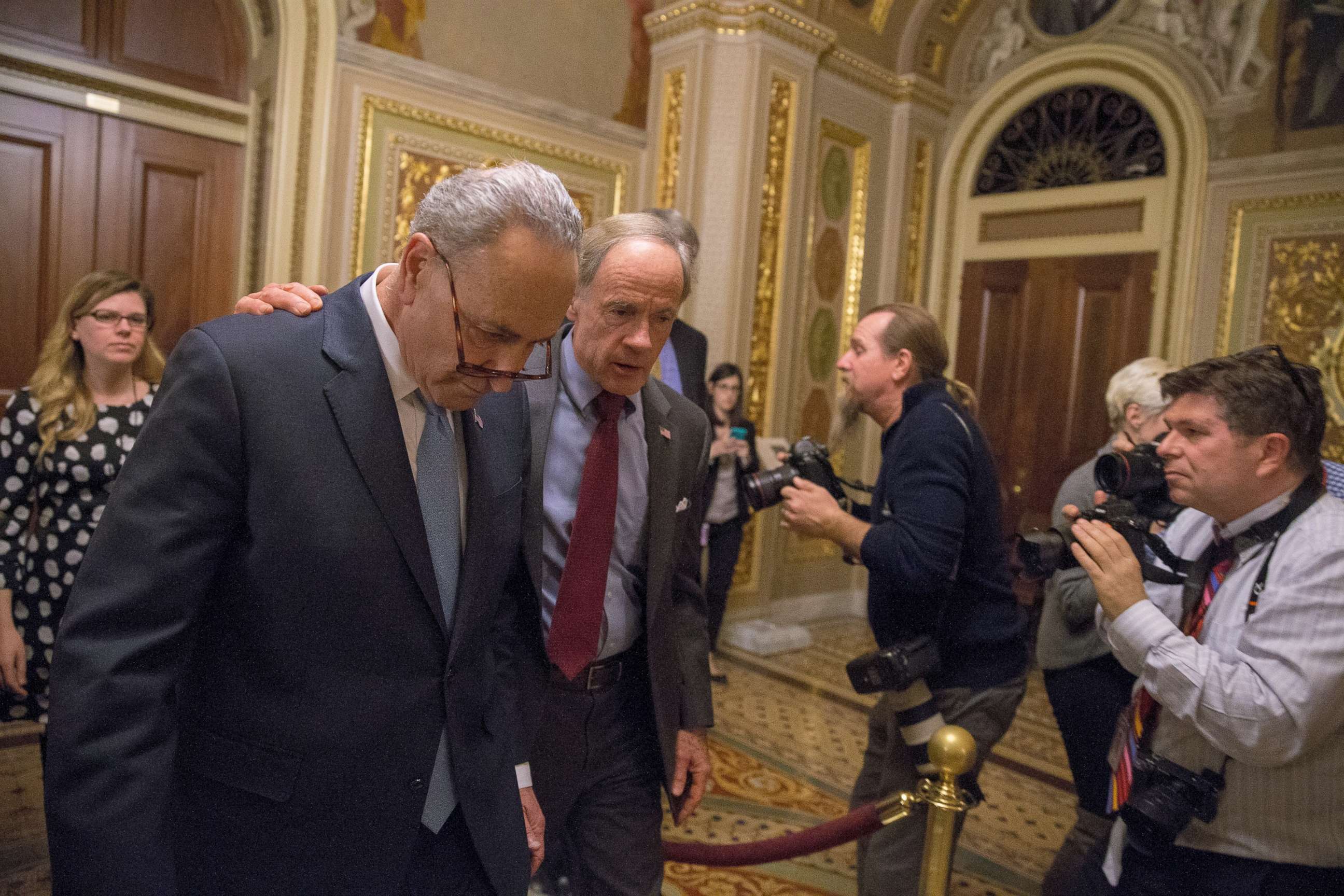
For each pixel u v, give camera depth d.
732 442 4.18
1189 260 4.98
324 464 1.01
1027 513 5.67
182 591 0.95
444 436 1.13
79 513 2.05
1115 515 1.52
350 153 3.94
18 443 2.02
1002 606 1.90
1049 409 5.59
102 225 3.64
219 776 1.02
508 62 4.44
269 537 0.99
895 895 1.89
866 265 5.66
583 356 1.43
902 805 1.66
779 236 5.07
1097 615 1.62
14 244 3.45
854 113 5.48
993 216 5.85
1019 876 2.58
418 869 1.15
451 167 4.27
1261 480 1.39
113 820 0.89
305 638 1.01
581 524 1.48
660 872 1.63
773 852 1.73
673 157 4.93
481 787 1.17
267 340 1.02
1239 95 4.84
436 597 1.08
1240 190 4.83
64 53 3.48
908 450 1.85
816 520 1.97
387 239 4.09
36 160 3.48
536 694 1.45
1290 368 1.39
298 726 1.02
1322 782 1.32
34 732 3.04
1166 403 2.16
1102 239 5.36
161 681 0.95
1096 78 5.38
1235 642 1.38
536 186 0.94
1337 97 4.51
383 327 1.08
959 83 5.99
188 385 0.97
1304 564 1.31
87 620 0.92
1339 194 4.50
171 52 3.77
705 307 4.89
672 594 1.67
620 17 4.88
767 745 3.43
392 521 1.04
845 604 5.87
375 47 3.97
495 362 0.99
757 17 4.71
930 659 1.78
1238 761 1.36
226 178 3.97
